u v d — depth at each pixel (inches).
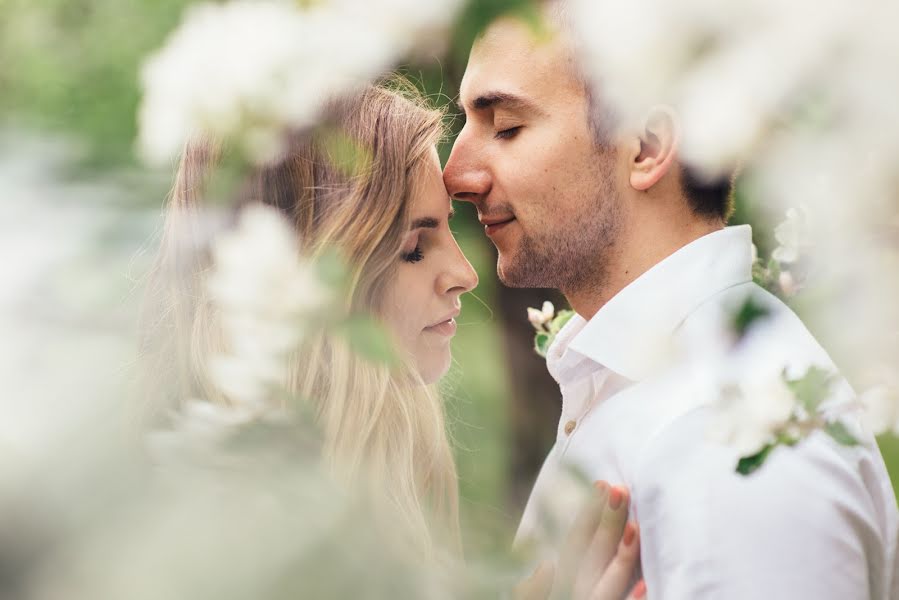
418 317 77.9
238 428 38.6
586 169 76.4
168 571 31.4
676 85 26.7
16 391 31.9
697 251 72.6
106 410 32.8
